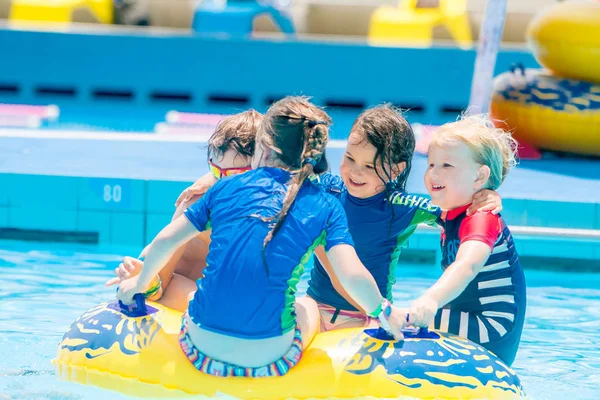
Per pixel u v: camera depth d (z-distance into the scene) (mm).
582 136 19594
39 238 15680
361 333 7672
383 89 26578
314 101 26875
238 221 7250
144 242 15414
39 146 18812
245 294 7078
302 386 7215
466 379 7355
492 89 21000
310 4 32281
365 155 8070
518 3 32188
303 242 7188
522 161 19734
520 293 8430
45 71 27172
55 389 7621
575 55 19438
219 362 7211
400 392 7246
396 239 8469
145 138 20625
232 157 8344
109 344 7645
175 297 8555
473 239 7867
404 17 28859
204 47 26844
